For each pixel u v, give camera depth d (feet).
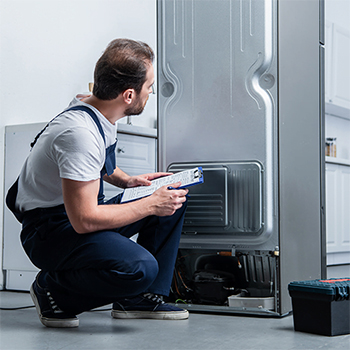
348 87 16.07
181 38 6.81
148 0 13.48
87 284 5.14
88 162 4.83
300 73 6.75
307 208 6.81
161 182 5.94
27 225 5.41
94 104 5.30
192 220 6.49
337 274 11.83
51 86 10.25
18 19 9.55
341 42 15.78
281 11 6.27
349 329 5.10
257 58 6.25
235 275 6.70
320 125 7.33
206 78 6.61
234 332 5.15
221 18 6.53
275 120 6.15
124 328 5.38
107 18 11.89
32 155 5.22
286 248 6.19
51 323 5.43
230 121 6.41
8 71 9.35
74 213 4.83
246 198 6.22
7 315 6.27
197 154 6.63
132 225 5.95
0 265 9.00
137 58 5.13
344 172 14.29
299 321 5.19
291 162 6.39
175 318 5.87
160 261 5.86
